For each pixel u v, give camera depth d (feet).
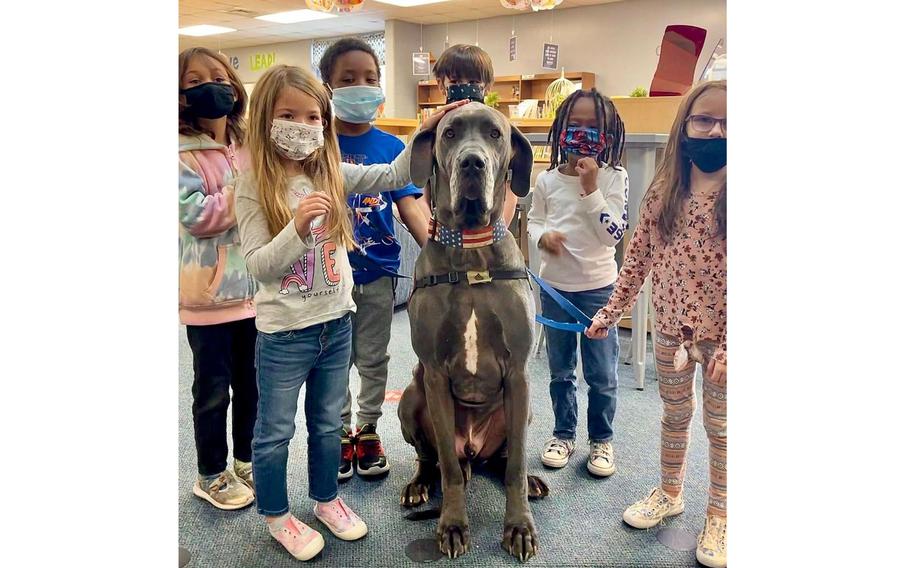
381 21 18.72
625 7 17.01
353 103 6.19
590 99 6.16
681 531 5.56
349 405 6.66
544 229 6.59
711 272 4.99
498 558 5.27
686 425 5.53
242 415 6.27
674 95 7.31
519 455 5.51
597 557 5.26
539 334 9.45
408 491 6.05
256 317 5.10
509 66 18.37
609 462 6.48
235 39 22.38
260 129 4.91
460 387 5.64
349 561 5.24
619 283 5.63
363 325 6.44
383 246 6.44
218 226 5.56
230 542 5.49
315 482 5.51
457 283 5.37
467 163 5.00
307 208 4.64
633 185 7.29
